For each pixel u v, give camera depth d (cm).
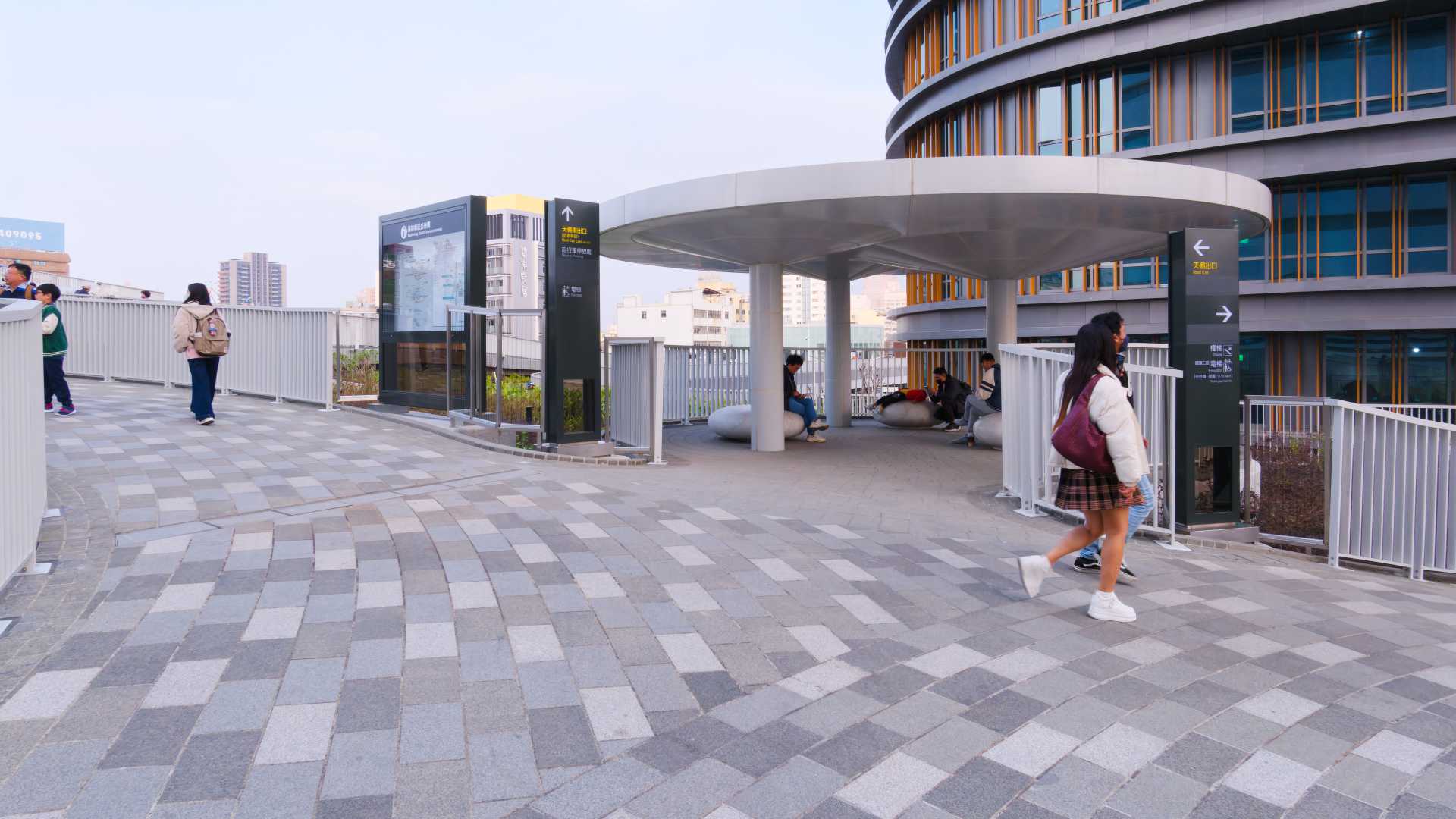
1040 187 1045
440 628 429
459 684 369
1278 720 363
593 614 460
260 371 1359
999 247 1505
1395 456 800
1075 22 2794
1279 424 1060
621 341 1202
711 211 1131
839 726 348
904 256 1670
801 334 3466
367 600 462
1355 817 286
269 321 1342
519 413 1218
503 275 11669
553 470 882
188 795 275
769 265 1395
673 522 666
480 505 680
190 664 374
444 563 530
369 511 643
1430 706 382
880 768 313
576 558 553
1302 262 2555
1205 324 809
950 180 1045
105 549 528
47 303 1035
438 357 1200
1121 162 1067
